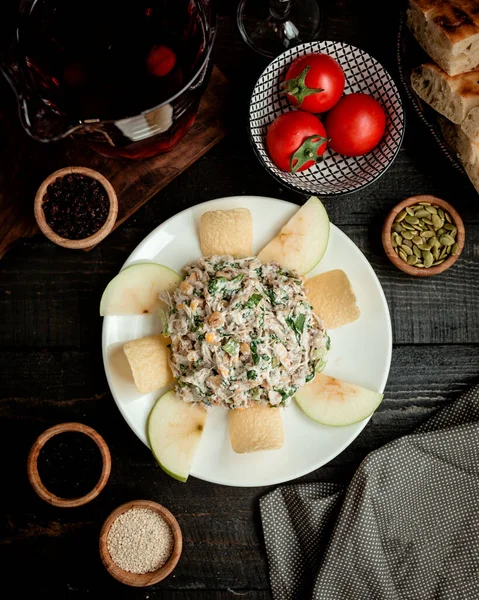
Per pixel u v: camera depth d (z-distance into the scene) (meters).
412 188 0.73
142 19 0.57
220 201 0.69
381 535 0.72
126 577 0.68
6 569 0.72
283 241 0.69
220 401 0.67
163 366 0.67
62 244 0.66
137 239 0.73
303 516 0.72
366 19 0.73
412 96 0.68
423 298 0.74
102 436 0.72
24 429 0.73
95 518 0.72
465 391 0.73
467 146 0.66
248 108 0.69
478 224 0.74
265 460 0.69
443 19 0.63
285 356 0.66
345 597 0.71
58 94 0.57
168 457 0.67
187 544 0.73
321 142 0.64
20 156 0.70
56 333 0.73
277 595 0.72
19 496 0.73
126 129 0.53
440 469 0.72
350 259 0.69
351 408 0.68
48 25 0.56
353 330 0.70
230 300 0.66
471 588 0.72
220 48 0.73
